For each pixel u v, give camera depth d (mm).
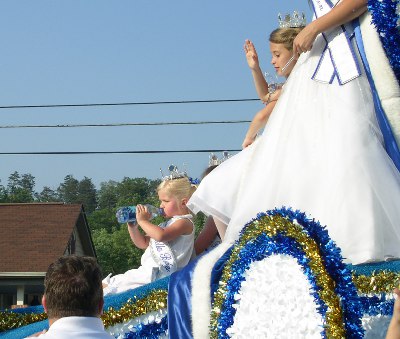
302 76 5078
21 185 125188
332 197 4660
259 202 4805
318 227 4090
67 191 132375
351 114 4816
